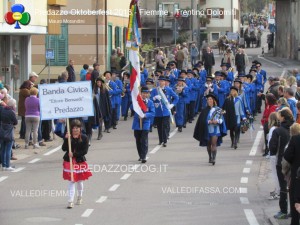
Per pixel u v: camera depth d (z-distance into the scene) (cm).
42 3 3872
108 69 5306
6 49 3788
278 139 1875
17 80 3909
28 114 2964
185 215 1889
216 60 7056
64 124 2450
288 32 7750
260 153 2894
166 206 1988
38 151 2933
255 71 4034
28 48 3984
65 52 5209
